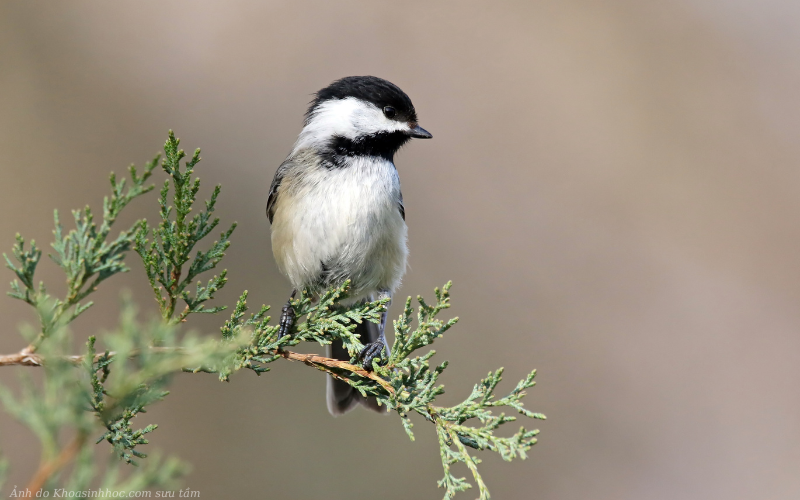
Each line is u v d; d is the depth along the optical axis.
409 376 4.60
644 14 15.06
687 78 14.37
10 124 11.80
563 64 14.45
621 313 12.05
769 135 13.67
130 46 13.38
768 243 12.73
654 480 10.58
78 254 3.74
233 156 12.72
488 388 4.36
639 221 13.03
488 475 10.36
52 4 13.05
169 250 4.36
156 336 2.87
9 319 9.42
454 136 13.53
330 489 9.74
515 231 12.77
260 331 4.67
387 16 14.35
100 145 12.15
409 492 9.94
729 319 11.92
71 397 2.52
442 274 12.27
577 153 13.58
